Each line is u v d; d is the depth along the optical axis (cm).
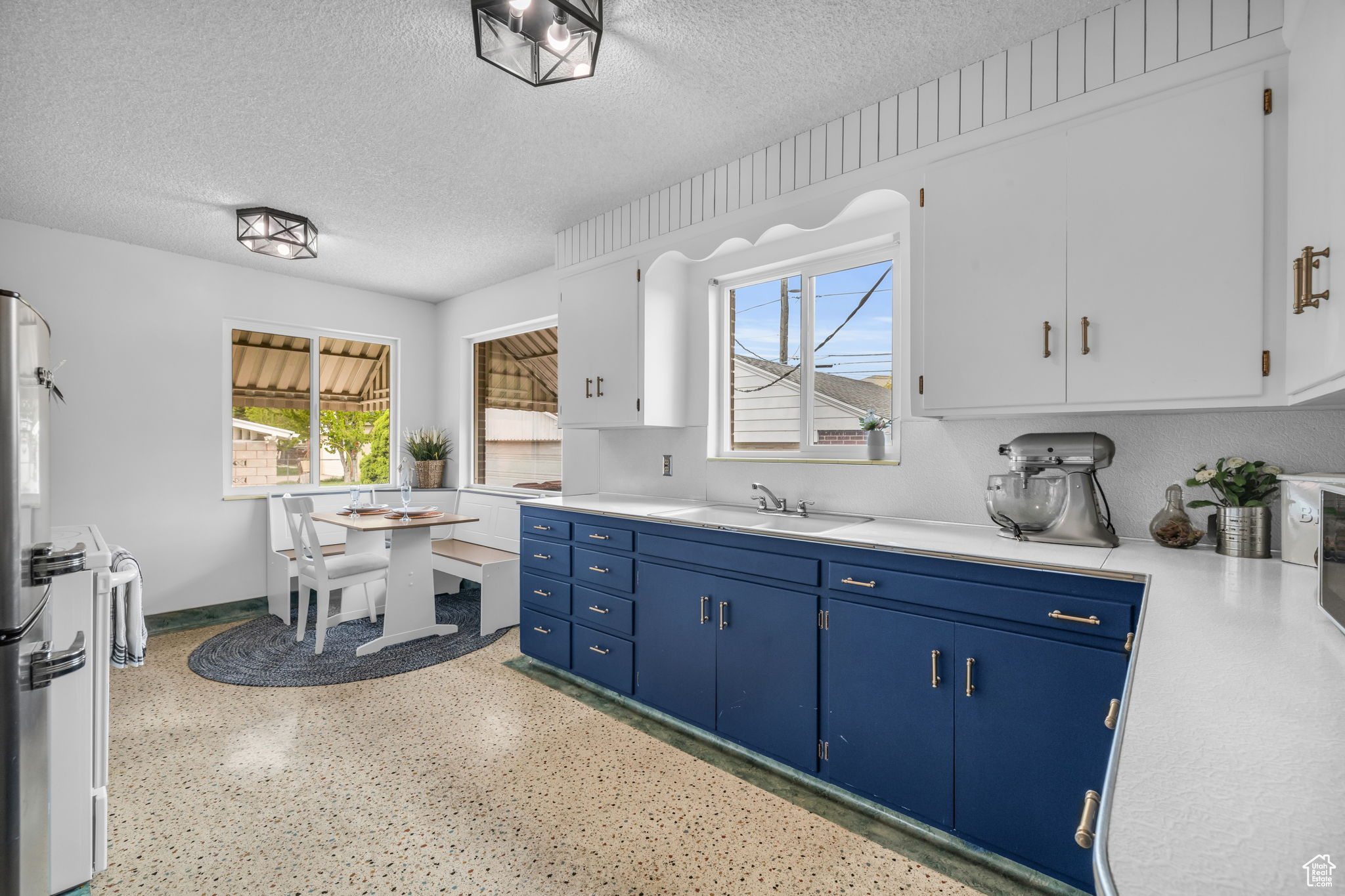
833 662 205
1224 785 52
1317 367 126
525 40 174
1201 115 161
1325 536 105
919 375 213
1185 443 188
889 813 198
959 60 201
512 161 270
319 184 291
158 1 170
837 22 182
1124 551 177
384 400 509
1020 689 167
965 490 231
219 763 228
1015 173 191
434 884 166
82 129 239
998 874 171
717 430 320
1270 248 152
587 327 338
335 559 367
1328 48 120
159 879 168
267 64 200
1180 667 83
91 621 170
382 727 257
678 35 187
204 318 406
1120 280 172
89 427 363
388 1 171
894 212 248
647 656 267
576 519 300
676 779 219
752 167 263
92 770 169
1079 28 181
